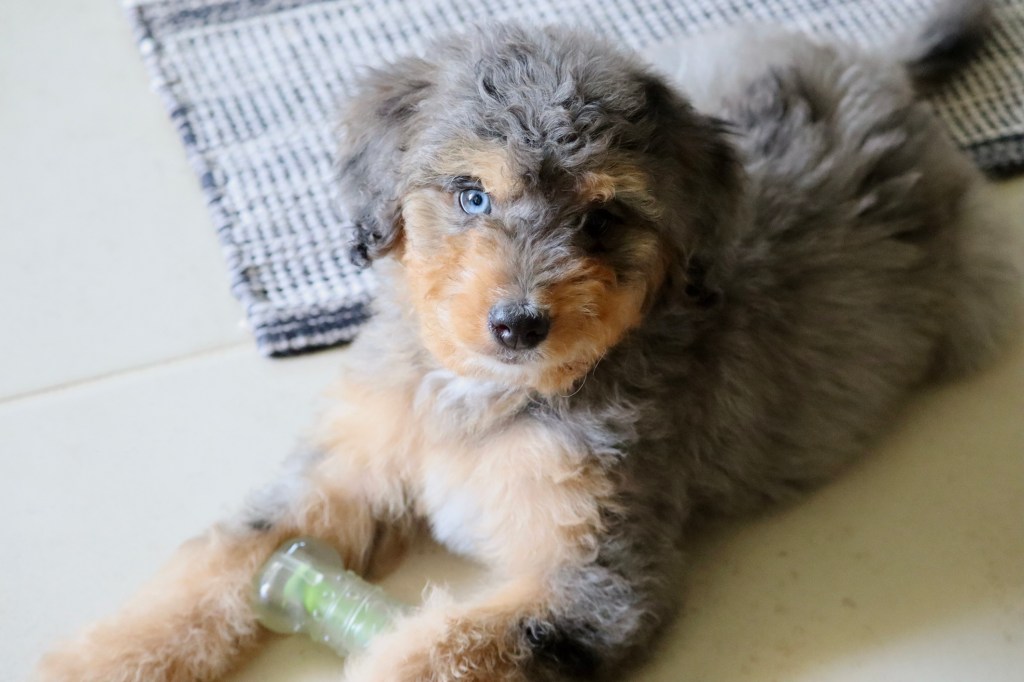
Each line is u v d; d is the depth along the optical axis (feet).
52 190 3.87
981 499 3.41
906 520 3.38
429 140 3.06
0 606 3.23
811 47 3.67
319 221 3.80
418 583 3.29
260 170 3.89
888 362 3.43
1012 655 3.19
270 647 3.18
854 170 3.43
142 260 3.76
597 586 3.09
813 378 3.35
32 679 3.10
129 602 3.18
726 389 3.26
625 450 3.14
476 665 3.01
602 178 2.99
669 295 3.16
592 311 3.00
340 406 3.29
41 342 3.61
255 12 4.22
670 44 3.80
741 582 3.28
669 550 3.18
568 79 3.02
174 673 3.10
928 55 4.07
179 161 3.94
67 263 3.75
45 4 4.30
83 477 3.41
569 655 3.05
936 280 3.51
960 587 3.28
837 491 3.42
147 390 3.54
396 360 3.22
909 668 3.17
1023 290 3.71
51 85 4.09
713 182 3.16
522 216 3.01
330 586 3.16
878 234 3.42
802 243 3.35
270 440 3.47
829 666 3.17
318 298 3.67
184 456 3.44
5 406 3.51
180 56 4.12
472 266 3.00
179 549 3.23
